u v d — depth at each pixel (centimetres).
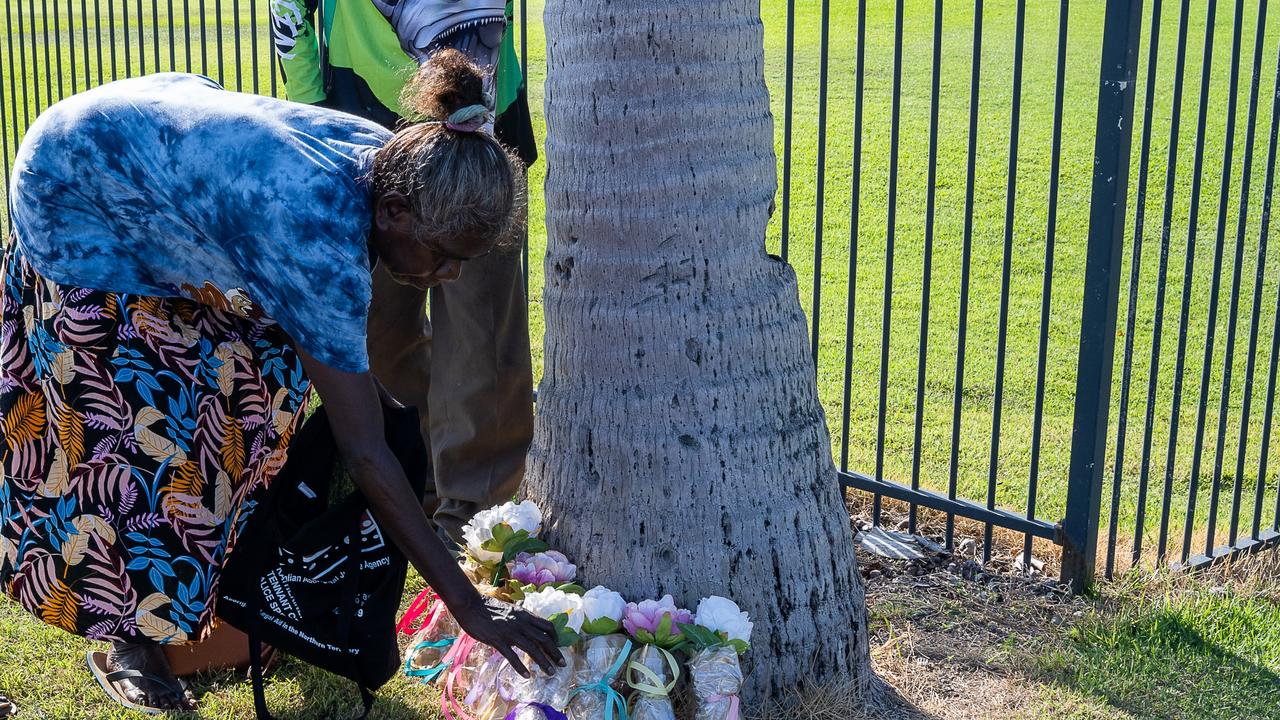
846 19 1524
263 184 227
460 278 373
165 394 256
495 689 283
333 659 276
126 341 254
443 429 394
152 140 238
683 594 290
